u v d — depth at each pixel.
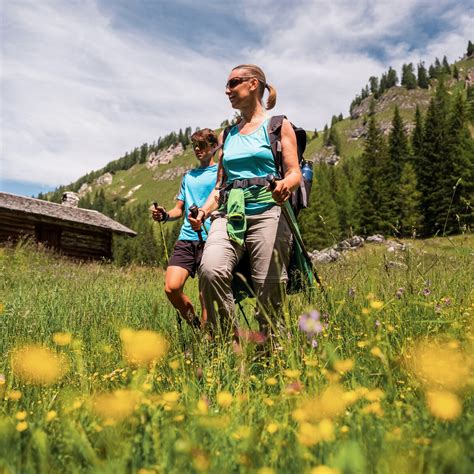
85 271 9.43
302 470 1.13
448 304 2.86
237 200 3.05
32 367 1.80
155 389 2.04
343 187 105.56
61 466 1.23
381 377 1.88
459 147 56.09
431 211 55.19
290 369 2.02
